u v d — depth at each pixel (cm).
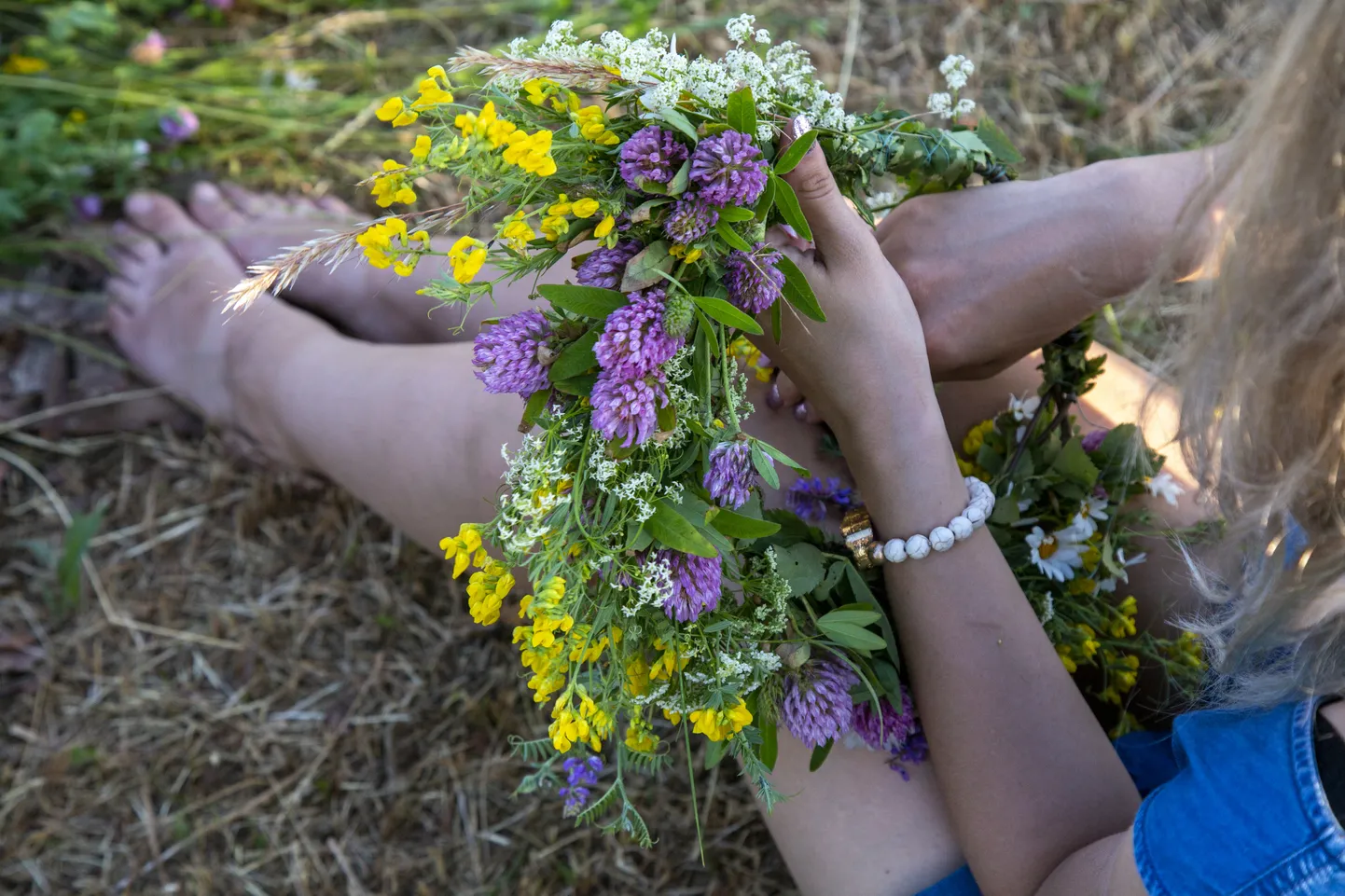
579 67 69
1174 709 86
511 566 70
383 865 110
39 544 115
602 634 71
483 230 119
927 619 78
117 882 109
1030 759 77
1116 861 70
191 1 133
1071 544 84
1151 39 137
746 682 74
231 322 113
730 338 75
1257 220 63
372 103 128
